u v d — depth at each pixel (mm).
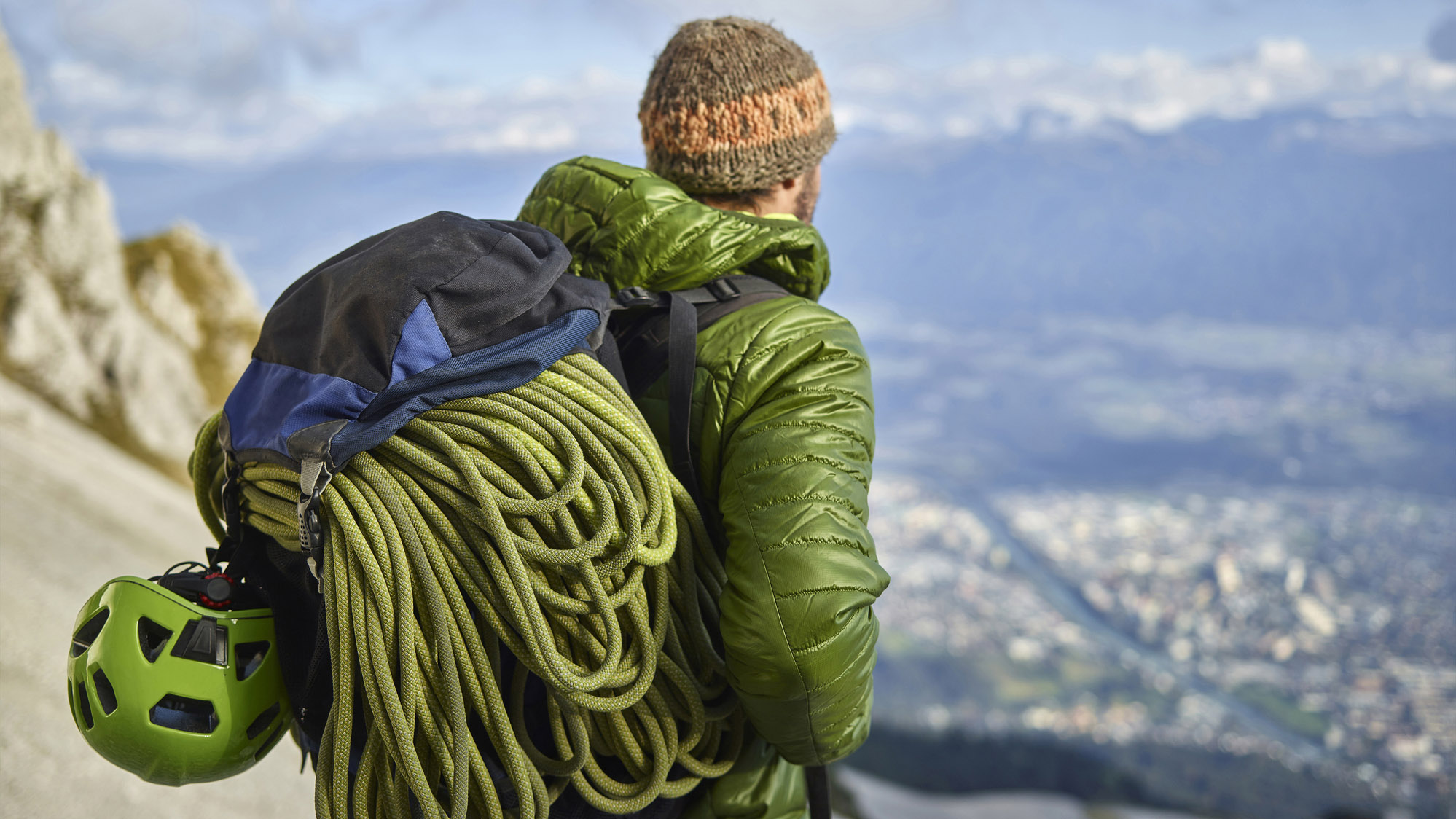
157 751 965
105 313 6844
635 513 956
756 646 951
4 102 6777
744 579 964
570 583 973
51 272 6652
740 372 1048
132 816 1792
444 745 925
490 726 938
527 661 937
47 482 3871
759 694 983
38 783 1747
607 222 1140
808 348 1057
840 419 1032
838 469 1002
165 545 3959
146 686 952
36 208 6711
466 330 935
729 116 1191
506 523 936
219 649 976
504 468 965
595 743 1076
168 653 961
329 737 945
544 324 972
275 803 2191
